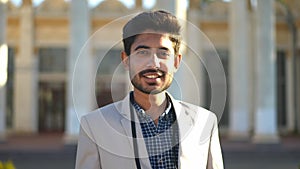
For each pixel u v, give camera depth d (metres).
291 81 25.83
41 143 19.05
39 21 25.58
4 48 17.97
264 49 17.69
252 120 23.34
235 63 19.80
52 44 25.69
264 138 17.33
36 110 25.70
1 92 18.38
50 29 25.64
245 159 16.17
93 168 1.90
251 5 22.58
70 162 15.11
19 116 25.33
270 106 17.61
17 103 25.34
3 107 18.52
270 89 17.67
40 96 25.94
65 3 25.66
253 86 23.41
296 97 25.67
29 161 15.51
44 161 15.45
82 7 16.41
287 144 18.92
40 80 25.83
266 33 17.64
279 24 25.69
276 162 15.37
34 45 25.52
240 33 19.64
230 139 19.59
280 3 25.41
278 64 25.91
